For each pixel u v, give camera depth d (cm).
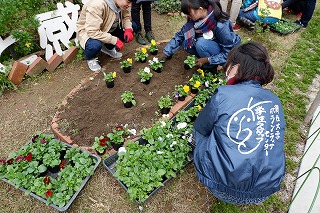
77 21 349
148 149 251
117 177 234
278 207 235
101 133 272
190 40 329
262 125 183
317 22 506
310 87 358
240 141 181
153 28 447
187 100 311
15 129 284
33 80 338
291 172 262
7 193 235
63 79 343
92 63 347
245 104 186
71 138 266
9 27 319
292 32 464
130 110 295
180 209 229
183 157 246
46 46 352
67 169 235
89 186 239
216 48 333
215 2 300
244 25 462
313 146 280
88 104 299
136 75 338
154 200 232
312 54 416
